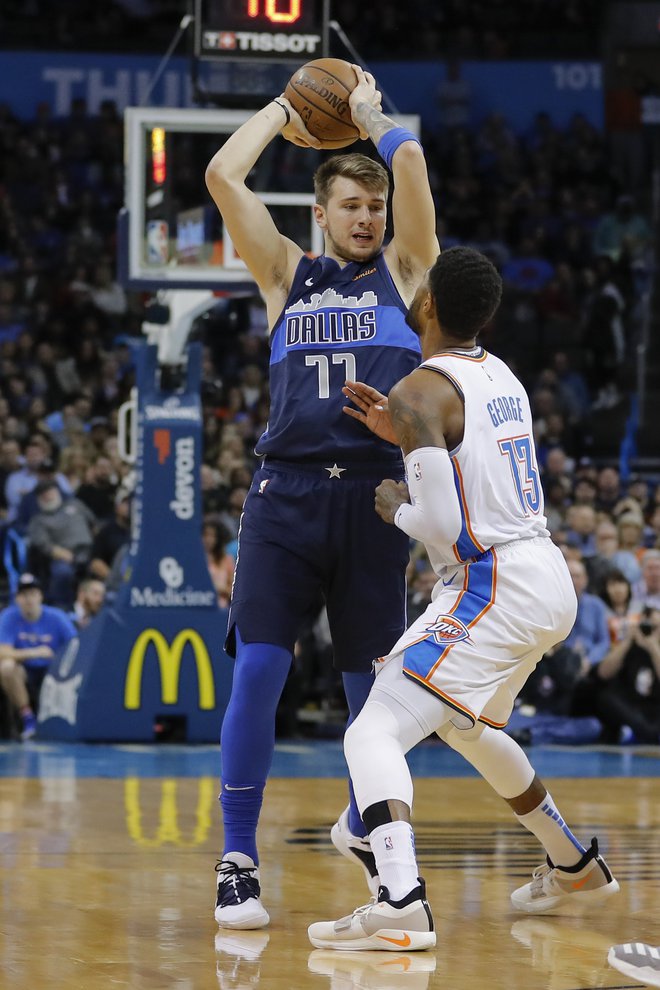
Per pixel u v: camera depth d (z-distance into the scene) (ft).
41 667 58.49
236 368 92.53
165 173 48.96
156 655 52.26
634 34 119.34
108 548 63.87
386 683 18.74
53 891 21.72
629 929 19.54
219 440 75.72
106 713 51.96
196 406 52.95
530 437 19.80
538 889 20.70
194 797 35.19
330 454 20.66
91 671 51.96
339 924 18.02
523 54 117.39
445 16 119.03
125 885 22.35
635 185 117.19
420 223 21.01
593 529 68.90
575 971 16.69
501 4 119.96
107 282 99.50
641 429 98.07
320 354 20.89
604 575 61.93
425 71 115.24
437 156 113.19
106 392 89.51
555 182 113.50
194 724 52.31
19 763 44.45
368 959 17.29
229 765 20.30
